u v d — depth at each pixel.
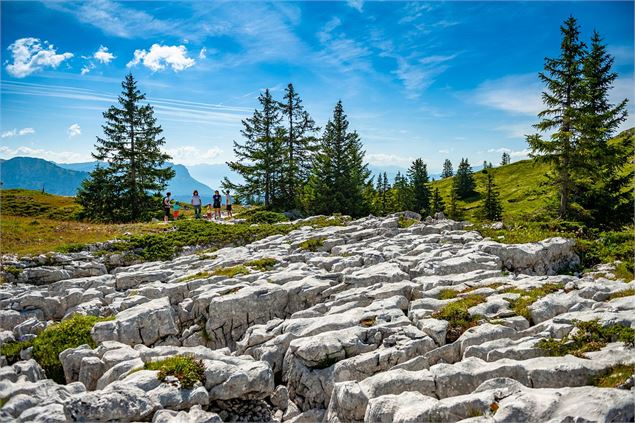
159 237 32.03
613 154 33.25
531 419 7.71
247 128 56.16
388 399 9.30
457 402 8.52
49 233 32.72
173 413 9.52
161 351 12.52
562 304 13.76
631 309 12.45
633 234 24.28
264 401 11.72
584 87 33.09
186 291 20.03
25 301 18.88
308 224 37.91
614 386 8.71
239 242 33.25
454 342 12.38
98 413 8.83
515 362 10.18
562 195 34.19
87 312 17.80
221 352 13.64
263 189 55.69
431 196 93.12
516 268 21.98
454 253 23.14
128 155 53.47
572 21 33.03
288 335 13.95
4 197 77.62
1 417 8.70
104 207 51.50
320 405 11.66
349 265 21.89
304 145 57.78
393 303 15.28
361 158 67.44
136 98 54.81
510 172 138.88
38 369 12.30
